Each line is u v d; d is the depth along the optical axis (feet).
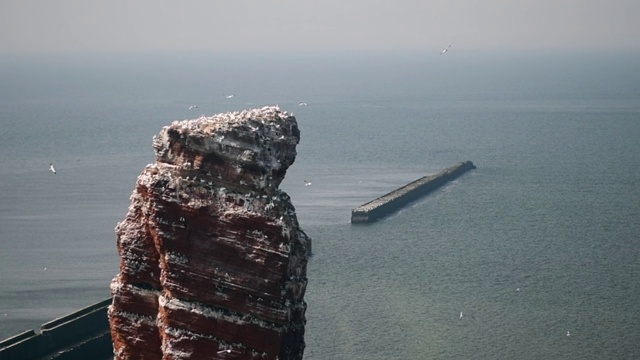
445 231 463.42
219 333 86.43
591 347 302.66
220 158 87.45
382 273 384.68
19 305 351.46
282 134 91.71
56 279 380.78
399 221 486.38
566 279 376.89
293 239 87.97
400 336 309.42
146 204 88.58
